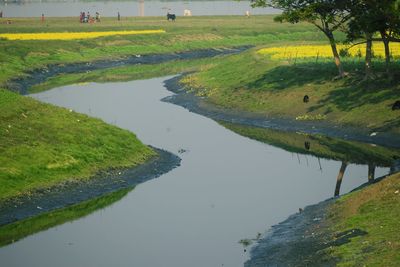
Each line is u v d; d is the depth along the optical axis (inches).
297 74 2566.4
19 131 1653.5
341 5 2186.3
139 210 1371.8
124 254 1133.1
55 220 1320.1
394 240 1008.2
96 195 1471.5
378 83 2222.0
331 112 2169.0
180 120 2349.9
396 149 1834.4
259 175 1625.2
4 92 1909.4
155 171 1662.2
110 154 1681.8
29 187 1424.7
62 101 2711.6
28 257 1124.5
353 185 1504.7
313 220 1218.0
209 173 1646.2
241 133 2143.2
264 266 1039.6
